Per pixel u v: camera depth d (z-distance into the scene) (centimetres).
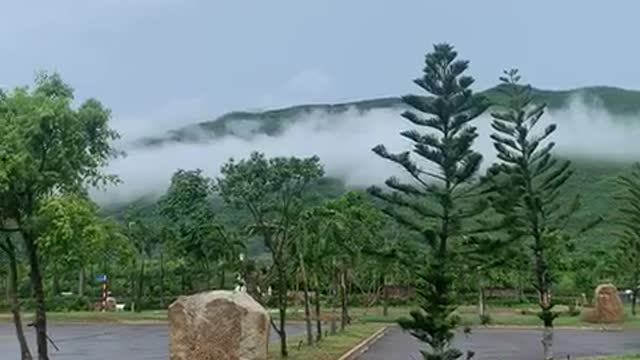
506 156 2853
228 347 2044
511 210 2736
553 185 2944
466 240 2519
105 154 1861
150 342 4091
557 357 3108
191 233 3609
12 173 1673
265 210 2688
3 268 3288
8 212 1756
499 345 3812
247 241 3850
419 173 2459
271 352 2795
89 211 1786
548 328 2966
